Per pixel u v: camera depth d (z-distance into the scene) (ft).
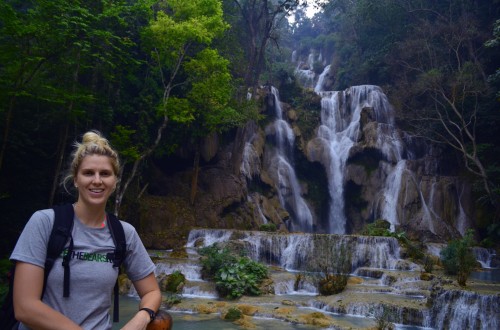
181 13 68.49
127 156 60.54
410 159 98.99
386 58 116.88
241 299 41.86
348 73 139.54
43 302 7.07
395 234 65.67
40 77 51.21
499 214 82.23
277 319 35.37
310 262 51.24
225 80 70.95
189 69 70.54
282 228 86.07
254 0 99.04
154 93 73.41
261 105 98.68
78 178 7.75
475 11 107.14
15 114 53.21
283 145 99.76
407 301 38.45
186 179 82.94
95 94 56.59
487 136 95.76
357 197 97.35
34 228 7.19
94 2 55.47
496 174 84.58
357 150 98.22
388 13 122.01
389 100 107.76
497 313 31.86
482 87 91.86
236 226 78.69
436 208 89.61
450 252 52.08
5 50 44.11
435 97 98.89
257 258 61.05
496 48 100.07
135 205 70.33
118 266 7.72
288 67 140.15
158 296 8.39
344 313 37.65
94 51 57.52
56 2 46.24
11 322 7.17
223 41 87.97
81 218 7.66
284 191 94.73
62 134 57.57
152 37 66.13
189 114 69.62
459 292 34.32
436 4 117.29
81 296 7.21
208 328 31.94
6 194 48.88
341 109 109.81
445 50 106.22
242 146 86.17
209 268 49.16
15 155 53.57
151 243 67.05
